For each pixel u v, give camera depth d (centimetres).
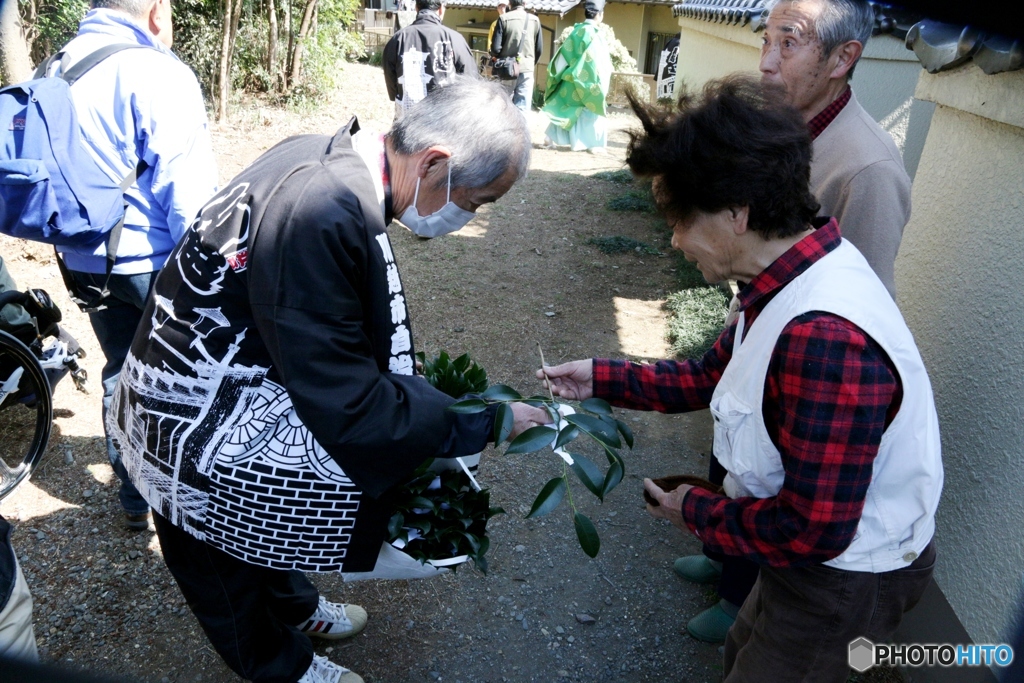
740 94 139
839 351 128
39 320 317
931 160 263
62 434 336
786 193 137
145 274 254
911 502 144
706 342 441
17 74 461
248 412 156
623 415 390
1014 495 198
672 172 142
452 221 168
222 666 234
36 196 221
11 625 149
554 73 900
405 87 670
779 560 143
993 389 211
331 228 143
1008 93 203
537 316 484
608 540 300
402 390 157
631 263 575
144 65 236
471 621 260
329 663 220
